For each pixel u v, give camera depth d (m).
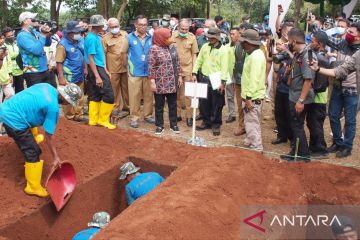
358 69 5.67
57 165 5.06
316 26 10.64
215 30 7.77
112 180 5.91
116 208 5.96
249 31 6.70
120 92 9.27
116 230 3.74
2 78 8.19
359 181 5.21
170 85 7.84
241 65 7.79
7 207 4.92
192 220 3.91
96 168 5.90
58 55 7.89
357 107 6.62
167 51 7.77
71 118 8.42
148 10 24.53
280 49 7.26
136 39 8.31
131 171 5.61
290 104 6.44
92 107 7.43
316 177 5.26
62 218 5.16
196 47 8.76
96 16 7.21
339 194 5.00
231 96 9.05
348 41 6.45
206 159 5.44
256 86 6.81
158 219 3.84
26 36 7.53
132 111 8.52
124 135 6.93
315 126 6.88
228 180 4.75
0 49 7.11
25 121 4.86
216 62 7.88
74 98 4.98
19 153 5.62
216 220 4.04
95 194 5.62
